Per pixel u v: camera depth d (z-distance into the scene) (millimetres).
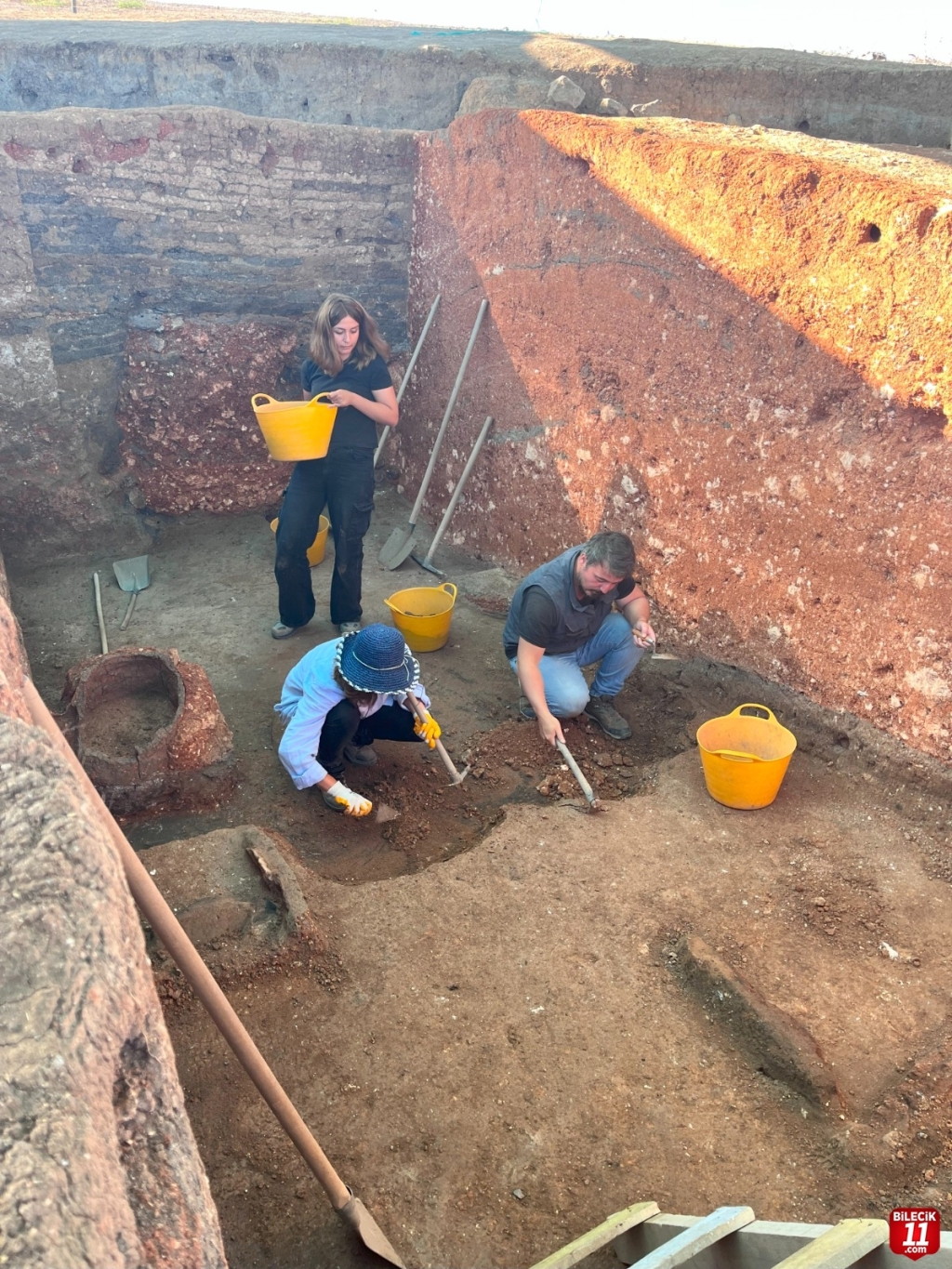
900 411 3801
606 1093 2803
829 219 3873
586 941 3342
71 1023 1129
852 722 4230
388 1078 2838
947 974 3207
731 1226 1966
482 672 5281
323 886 3520
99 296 6207
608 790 4316
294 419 4789
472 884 3580
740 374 4414
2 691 1525
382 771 4449
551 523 5816
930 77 6668
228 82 7777
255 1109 2746
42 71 7742
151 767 4023
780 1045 2871
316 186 6512
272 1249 2412
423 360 6840
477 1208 2510
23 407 6098
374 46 7641
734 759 3955
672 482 4902
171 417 6625
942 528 3717
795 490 4273
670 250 4598
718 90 6996
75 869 1219
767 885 3609
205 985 1955
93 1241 1018
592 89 6977
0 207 5688
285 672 5211
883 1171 2586
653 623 5234
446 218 6250
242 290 6578
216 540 6754
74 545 6484
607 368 5148
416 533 6906
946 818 3867
